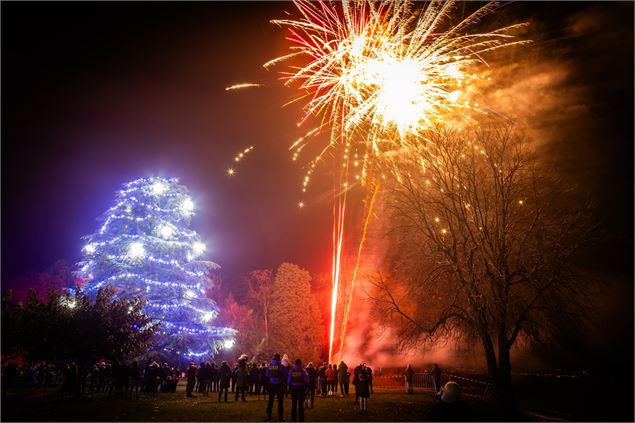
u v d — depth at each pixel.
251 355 44.22
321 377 22.11
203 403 17.52
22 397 18.53
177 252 35.03
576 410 18.48
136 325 22.27
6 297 17.23
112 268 31.83
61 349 18.34
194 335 32.34
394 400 19.59
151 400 18.69
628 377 23.22
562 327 19.59
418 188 20.14
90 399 18.45
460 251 19.92
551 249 18.47
